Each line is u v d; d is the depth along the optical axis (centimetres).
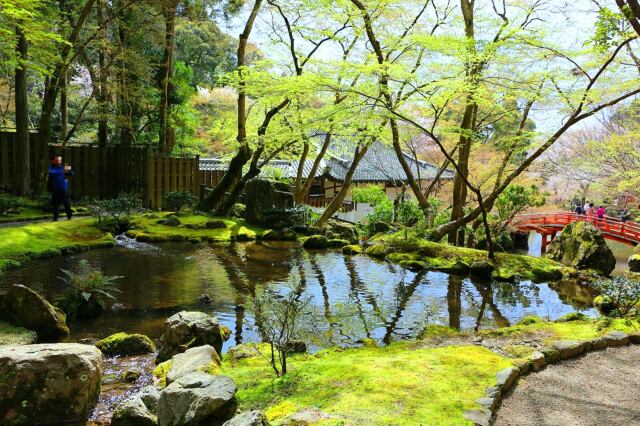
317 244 1279
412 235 1298
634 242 1673
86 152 1681
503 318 769
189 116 2216
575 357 522
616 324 629
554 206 2333
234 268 995
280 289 859
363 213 2491
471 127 1475
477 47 1312
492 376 430
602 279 1091
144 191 1586
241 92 1400
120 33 1870
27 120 1490
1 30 990
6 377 381
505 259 1155
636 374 476
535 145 1277
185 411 340
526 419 374
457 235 1478
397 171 2616
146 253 1081
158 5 1720
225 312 714
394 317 744
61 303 668
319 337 639
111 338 562
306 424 324
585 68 1120
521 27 1145
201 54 3130
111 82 1831
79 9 1806
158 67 2025
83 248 1061
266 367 465
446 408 362
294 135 1334
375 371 432
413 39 1095
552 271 1093
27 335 544
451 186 2462
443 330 617
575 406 400
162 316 684
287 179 2022
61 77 1584
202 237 1272
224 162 2073
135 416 369
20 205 1328
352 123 1194
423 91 1109
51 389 391
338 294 856
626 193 1823
